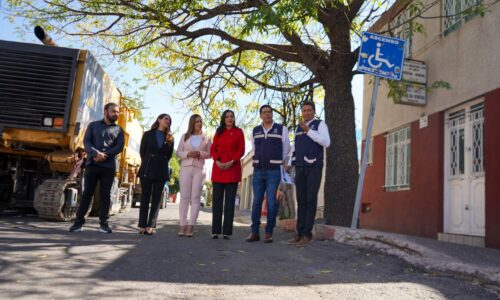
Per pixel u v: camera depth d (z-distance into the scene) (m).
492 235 8.00
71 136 8.71
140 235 7.40
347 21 9.12
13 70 8.68
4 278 3.96
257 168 7.05
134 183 16.89
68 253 5.24
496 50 8.30
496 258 6.09
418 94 10.58
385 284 4.37
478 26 8.91
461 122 9.55
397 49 6.81
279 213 11.74
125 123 13.36
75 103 8.82
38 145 9.07
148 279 4.20
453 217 9.58
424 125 10.67
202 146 7.66
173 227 9.34
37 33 8.75
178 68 11.95
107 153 7.48
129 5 9.59
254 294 3.84
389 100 12.75
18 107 8.60
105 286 3.89
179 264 4.92
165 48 11.66
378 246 6.03
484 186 8.55
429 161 10.36
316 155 6.55
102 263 4.79
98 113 10.41
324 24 9.18
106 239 6.61
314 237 7.11
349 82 9.24
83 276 4.19
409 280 4.57
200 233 8.20
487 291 4.27
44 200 8.77
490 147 8.22
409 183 11.36
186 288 3.95
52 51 8.79
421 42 11.15
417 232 10.66
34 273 4.19
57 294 3.58
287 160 7.07
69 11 9.80
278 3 6.84
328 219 8.73
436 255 5.51
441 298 3.97
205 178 7.73
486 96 8.48
